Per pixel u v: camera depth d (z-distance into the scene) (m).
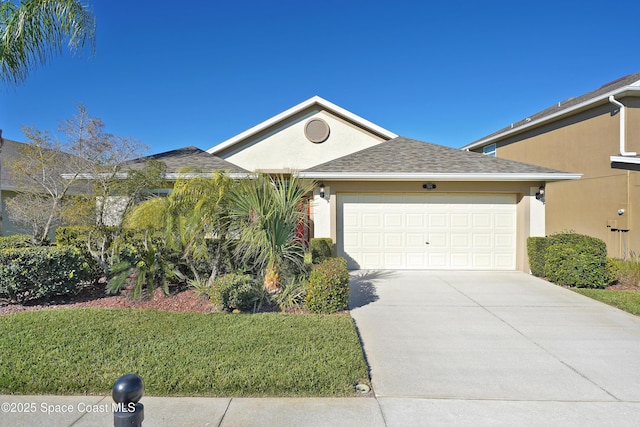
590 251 8.52
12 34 7.22
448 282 8.97
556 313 6.41
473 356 4.55
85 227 8.24
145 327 4.93
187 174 7.50
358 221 10.74
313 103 14.77
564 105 16.08
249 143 14.95
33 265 5.98
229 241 6.97
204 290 6.59
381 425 3.07
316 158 14.92
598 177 12.52
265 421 3.11
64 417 3.16
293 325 5.19
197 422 3.09
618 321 5.96
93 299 6.66
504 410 3.33
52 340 4.41
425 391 3.67
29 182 10.00
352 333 4.91
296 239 7.31
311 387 3.57
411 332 5.43
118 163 8.80
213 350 4.27
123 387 2.05
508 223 10.63
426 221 10.68
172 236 6.55
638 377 3.98
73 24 7.62
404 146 12.45
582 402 3.47
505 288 8.33
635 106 11.53
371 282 8.96
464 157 11.25
